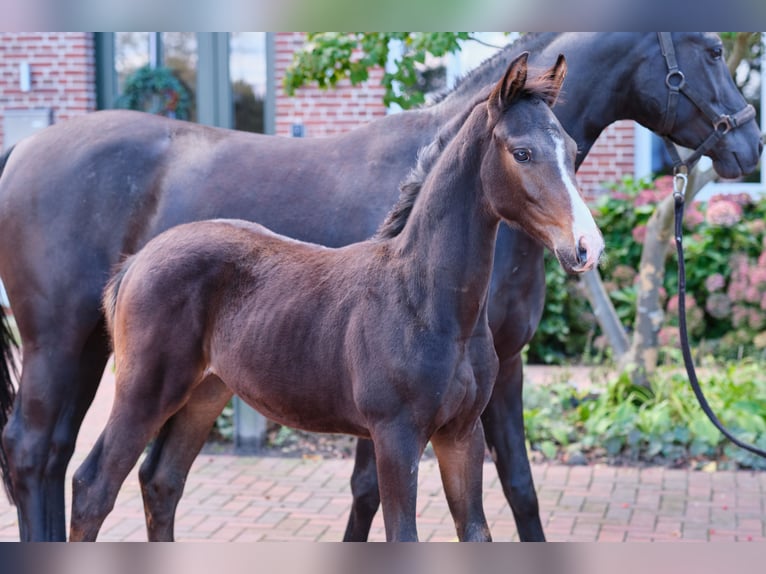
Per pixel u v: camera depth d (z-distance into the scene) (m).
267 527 4.73
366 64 5.65
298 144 4.05
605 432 5.88
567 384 6.59
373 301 2.94
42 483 3.91
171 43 10.36
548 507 4.97
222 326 3.32
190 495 5.23
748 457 5.64
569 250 2.56
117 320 3.47
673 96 3.76
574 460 5.75
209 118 10.38
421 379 2.82
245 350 3.22
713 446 5.74
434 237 2.88
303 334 3.09
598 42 3.79
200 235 3.42
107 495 3.36
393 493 2.86
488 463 5.81
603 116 3.84
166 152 4.09
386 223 3.09
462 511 3.06
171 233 3.50
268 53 10.11
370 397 2.88
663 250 6.24
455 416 2.94
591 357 8.32
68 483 5.32
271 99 10.15
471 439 3.03
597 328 8.45
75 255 3.96
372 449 3.74
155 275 3.37
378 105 9.58
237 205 3.94
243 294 3.29
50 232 3.97
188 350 3.37
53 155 4.06
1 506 5.09
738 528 4.62
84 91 10.12
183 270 3.35
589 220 2.57
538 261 3.66
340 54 5.82
